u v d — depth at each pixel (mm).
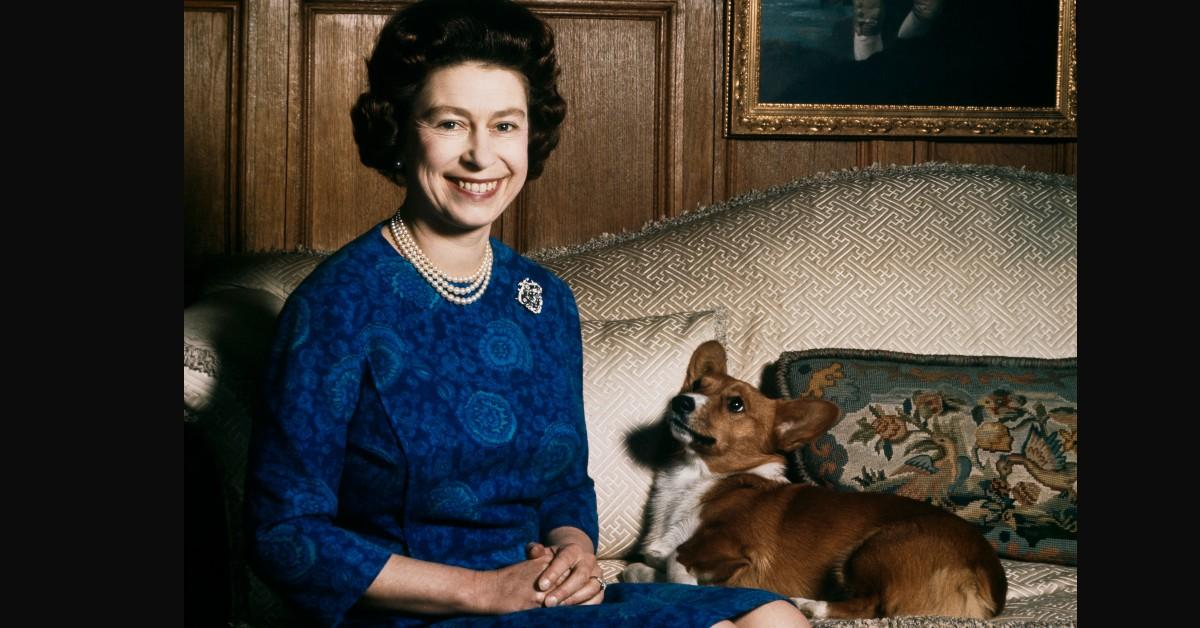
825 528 2486
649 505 2709
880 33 3590
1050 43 3613
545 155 2029
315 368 1700
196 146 3516
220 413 2178
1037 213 3264
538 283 2018
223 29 3506
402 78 1821
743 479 2615
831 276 3104
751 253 3146
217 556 2166
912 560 2352
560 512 1977
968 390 2775
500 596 1657
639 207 3637
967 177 3369
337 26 3541
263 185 3535
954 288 3096
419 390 1743
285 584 1642
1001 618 2328
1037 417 2727
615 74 3607
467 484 1769
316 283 1770
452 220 1817
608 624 1566
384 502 1755
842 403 2760
